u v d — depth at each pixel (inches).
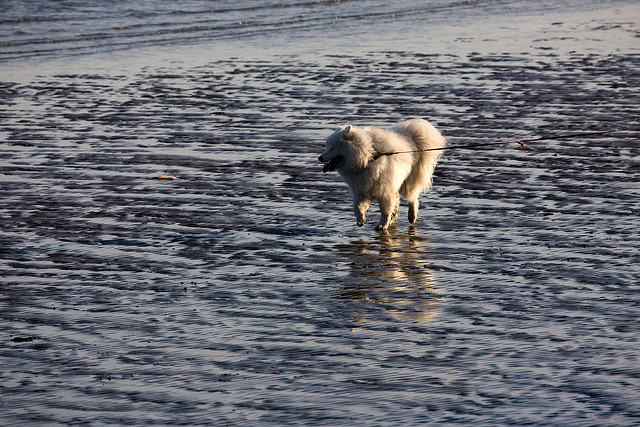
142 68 1146.7
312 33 1460.4
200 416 306.2
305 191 623.5
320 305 414.0
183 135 792.9
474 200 594.6
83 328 385.7
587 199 588.4
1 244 504.1
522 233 522.3
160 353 359.3
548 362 345.7
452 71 1096.2
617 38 1355.8
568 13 1692.9
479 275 452.4
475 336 373.4
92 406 314.0
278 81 1048.8
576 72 1077.1
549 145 740.0
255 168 683.4
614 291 424.5
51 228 536.4
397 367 344.2
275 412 308.8
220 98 956.0
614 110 864.9
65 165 690.2
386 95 957.8
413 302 416.2
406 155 526.3
